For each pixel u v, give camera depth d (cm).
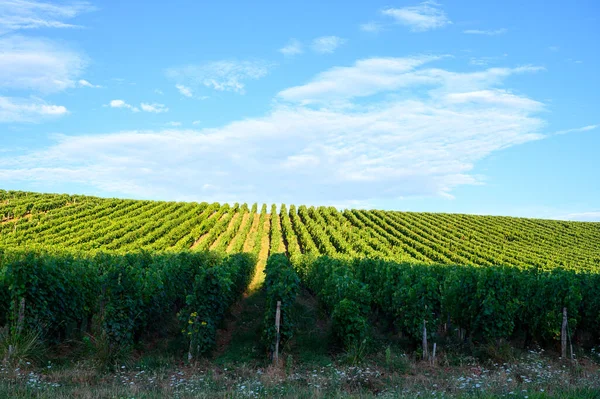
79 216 5288
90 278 1484
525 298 1565
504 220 6800
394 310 1658
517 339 1647
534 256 4716
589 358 1455
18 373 984
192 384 986
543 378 1094
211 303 1352
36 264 1216
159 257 2103
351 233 4994
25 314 1173
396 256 3722
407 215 6744
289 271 1433
